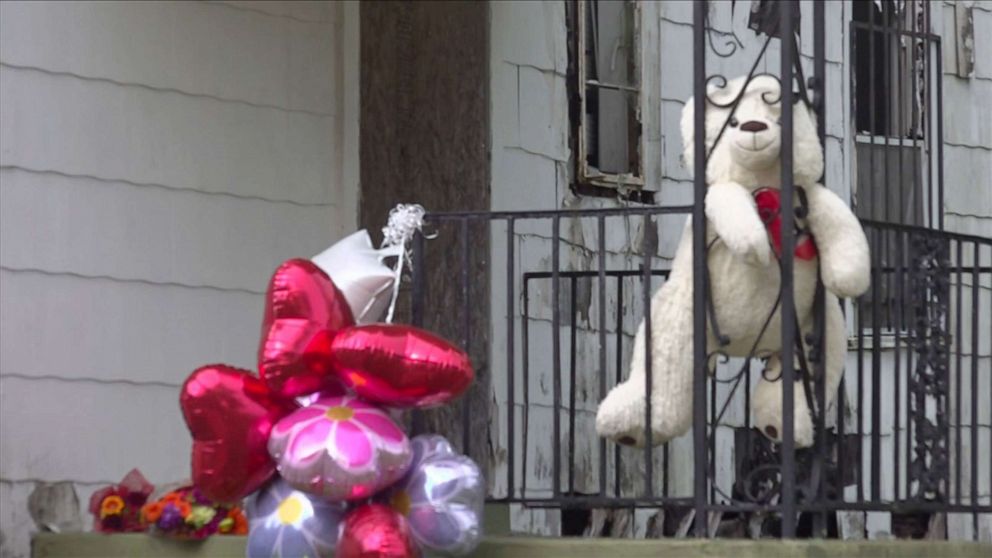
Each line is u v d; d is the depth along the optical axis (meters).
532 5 9.85
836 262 5.98
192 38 8.39
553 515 9.66
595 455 10.01
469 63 9.46
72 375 7.80
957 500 6.77
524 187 9.71
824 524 6.13
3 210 7.61
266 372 5.85
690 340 6.24
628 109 10.52
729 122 6.11
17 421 7.59
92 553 7.29
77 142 7.91
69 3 7.92
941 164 8.27
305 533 5.87
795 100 6.13
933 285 6.74
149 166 8.17
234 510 7.12
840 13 10.82
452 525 5.85
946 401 6.76
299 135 8.83
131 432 8.02
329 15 9.02
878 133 10.41
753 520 6.82
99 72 8.02
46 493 7.66
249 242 8.56
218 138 8.47
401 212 6.59
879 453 6.46
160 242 8.19
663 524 7.68
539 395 9.72
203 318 8.34
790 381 5.93
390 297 6.53
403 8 9.49
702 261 6.05
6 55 7.68
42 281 7.73
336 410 5.80
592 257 10.11
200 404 5.89
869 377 10.27
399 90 9.45
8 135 7.66
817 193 6.09
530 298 9.68
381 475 5.71
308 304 5.89
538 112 9.84
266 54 8.70
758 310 6.11
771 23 6.79
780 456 6.37
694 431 6.07
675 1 10.82
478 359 9.35
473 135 9.44
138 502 7.42
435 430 9.44
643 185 10.52
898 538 7.25
